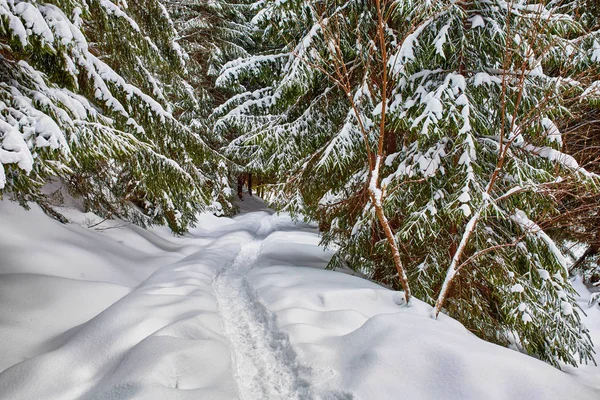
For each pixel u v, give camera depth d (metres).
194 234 11.64
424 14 3.73
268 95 6.85
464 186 3.57
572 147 4.48
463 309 4.11
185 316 3.60
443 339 2.78
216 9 12.19
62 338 3.27
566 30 3.64
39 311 3.59
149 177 5.53
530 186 3.37
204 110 12.20
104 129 3.75
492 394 2.22
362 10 4.60
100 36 4.89
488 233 4.05
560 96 3.39
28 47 3.03
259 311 4.29
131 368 2.48
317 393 2.54
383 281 5.52
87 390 2.43
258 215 18.11
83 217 7.22
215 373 2.60
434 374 2.44
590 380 4.10
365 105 4.70
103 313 3.61
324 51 4.68
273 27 5.36
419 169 4.05
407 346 2.72
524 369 2.41
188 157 6.73
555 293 3.69
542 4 3.23
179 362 2.56
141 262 6.71
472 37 3.84
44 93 3.35
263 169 6.29
